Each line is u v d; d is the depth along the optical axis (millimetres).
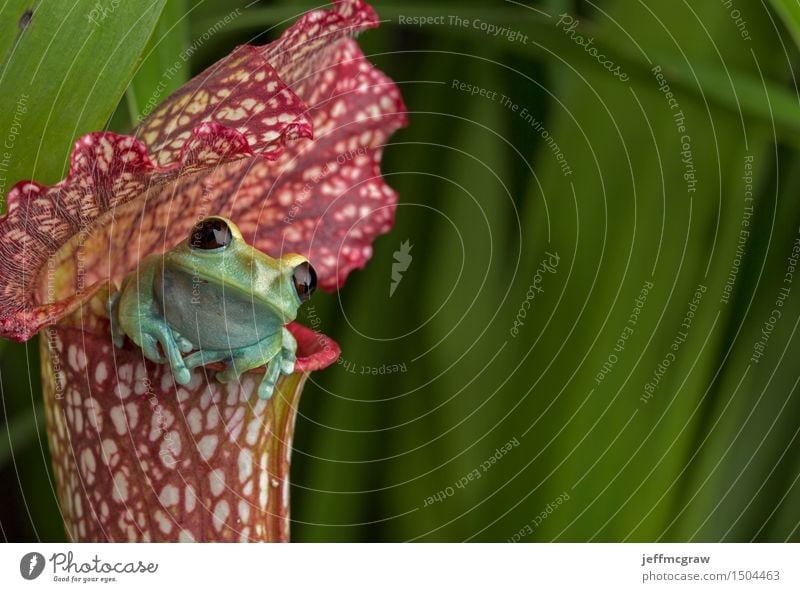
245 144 478
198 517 503
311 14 503
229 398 504
